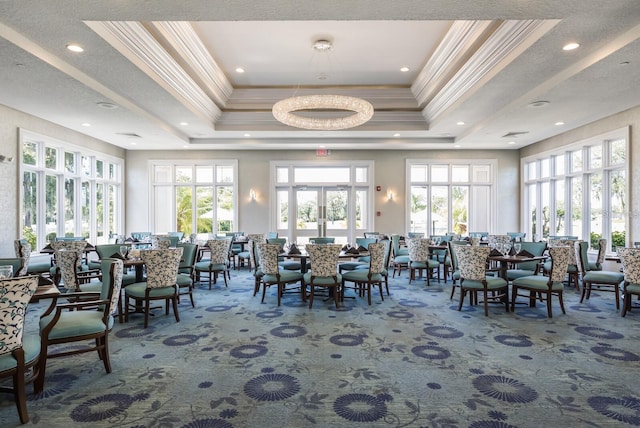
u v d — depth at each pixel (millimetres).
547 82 5910
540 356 3744
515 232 11414
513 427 2496
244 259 10008
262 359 3666
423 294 6766
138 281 5512
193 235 10234
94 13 3797
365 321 5000
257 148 11359
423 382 3166
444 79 7074
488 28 5113
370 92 8469
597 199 8664
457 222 11766
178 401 2842
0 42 4207
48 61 4824
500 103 7117
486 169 11781
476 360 3643
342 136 10227
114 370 3408
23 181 7781
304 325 4809
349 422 2559
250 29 5848
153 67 5723
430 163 11586
